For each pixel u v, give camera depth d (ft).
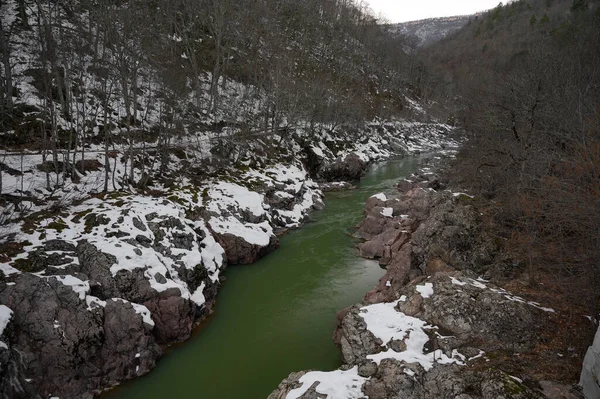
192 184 85.76
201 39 151.23
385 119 238.68
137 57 84.58
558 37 124.06
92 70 91.91
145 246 55.11
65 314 40.98
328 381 34.22
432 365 34.86
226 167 100.63
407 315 43.91
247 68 151.23
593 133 45.91
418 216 78.23
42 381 37.73
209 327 53.11
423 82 329.31
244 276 67.87
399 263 61.05
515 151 62.69
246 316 55.83
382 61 302.25
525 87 68.59
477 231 58.95
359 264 73.10
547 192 45.96
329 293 62.44
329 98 175.42
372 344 40.09
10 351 36.04
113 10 89.25
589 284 35.65
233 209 79.46
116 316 43.75
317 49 235.40
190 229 64.90
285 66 154.51
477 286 45.52
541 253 47.60
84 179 70.54
